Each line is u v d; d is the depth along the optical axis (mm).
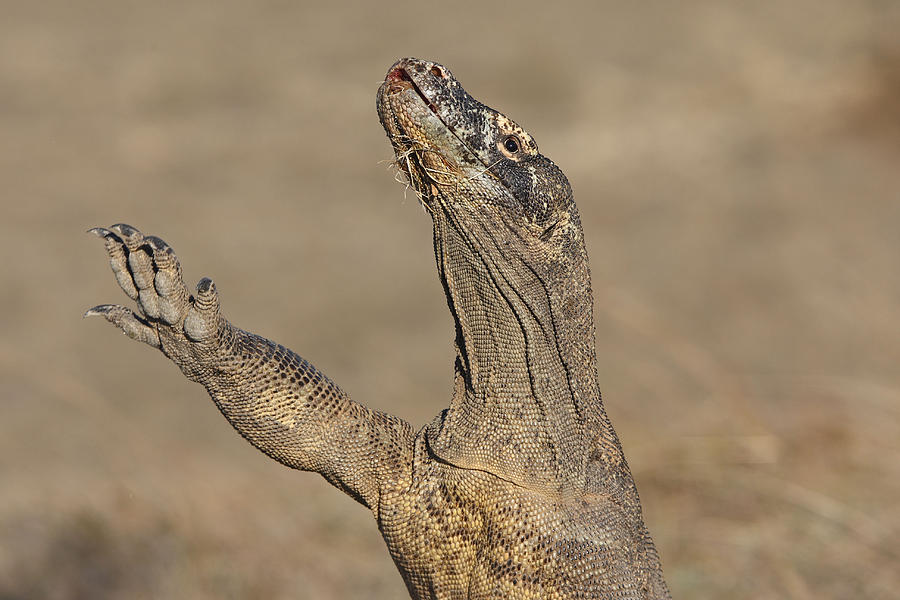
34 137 83125
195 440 42250
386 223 68750
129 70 97062
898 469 34844
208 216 69500
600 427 18344
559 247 17703
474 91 92562
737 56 93438
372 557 34094
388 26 109500
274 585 31938
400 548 18297
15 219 68938
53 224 68062
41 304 57312
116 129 85188
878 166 73625
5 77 95812
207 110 88625
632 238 64312
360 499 18703
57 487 37312
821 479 34656
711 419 38531
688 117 83875
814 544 31672
